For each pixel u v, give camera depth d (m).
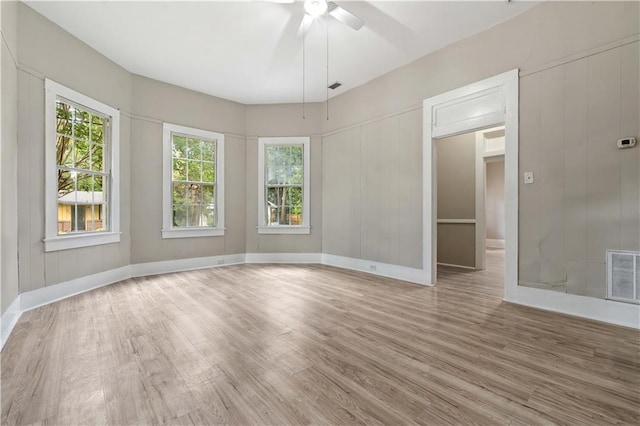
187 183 4.84
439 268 5.09
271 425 1.29
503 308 2.86
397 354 1.93
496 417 1.33
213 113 5.06
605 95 2.49
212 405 1.42
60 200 3.21
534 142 2.87
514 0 2.78
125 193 4.06
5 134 2.38
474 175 5.12
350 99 4.83
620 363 1.80
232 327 2.38
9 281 2.44
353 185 4.80
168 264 4.57
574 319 2.55
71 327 2.37
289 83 4.61
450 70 3.54
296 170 5.50
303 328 2.37
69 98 3.22
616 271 2.45
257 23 3.12
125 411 1.38
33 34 2.84
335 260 5.12
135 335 2.22
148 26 3.15
